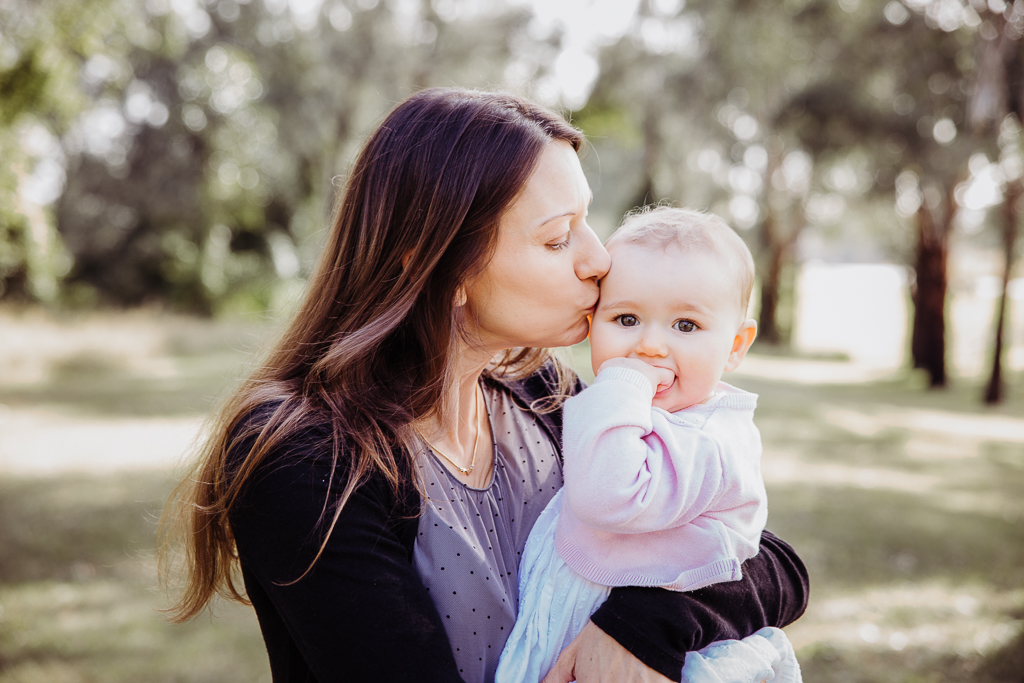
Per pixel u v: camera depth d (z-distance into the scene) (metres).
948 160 15.63
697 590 1.17
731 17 15.61
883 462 10.20
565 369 1.64
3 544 5.75
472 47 18.59
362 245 1.23
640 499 1.15
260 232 24.12
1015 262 18.05
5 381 13.09
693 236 1.33
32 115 8.84
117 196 22.67
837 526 6.94
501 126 1.20
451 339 1.21
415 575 1.09
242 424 1.15
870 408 15.27
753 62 15.85
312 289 1.31
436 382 1.20
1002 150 14.53
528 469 1.38
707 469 1.20
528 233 1.19
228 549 1.29
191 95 21.20
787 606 1.31
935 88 15.09
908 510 7.62
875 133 16.92
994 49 11.62
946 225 18.42
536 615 1.21
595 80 17.81
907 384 19.48
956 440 12.15
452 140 1.19
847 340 31.72
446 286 1.19
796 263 28.52
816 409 14.55
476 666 1.14
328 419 1.13
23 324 15.57
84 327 16.61
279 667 1.14
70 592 5.00
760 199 23.50
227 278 22.86
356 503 1.07
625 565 1.19
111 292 22.38
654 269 1.30
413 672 1.00
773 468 9.44
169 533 1.46
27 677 3.92
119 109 21.78
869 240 27.27
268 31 20.84
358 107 20.02
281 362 1.30
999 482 9.29
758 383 18.22
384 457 1.12
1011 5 11.20
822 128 17.42
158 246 22.44
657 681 1.10
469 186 1.16
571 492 1.19
